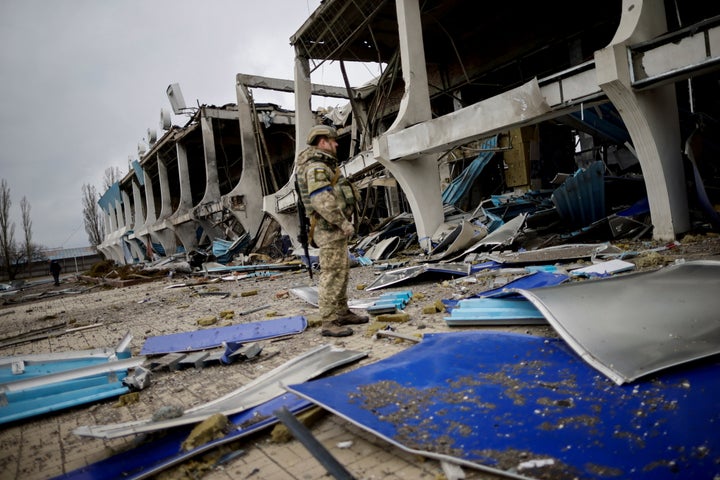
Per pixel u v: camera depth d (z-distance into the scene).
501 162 16.69
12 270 54.78
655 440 1.63
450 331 3.70
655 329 2.48
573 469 1.52
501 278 5.93
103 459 2.24
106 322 7.89
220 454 2.06
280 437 2.13
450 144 9.74
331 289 4.29
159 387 3.40
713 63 5.92
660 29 7.33
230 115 26.09
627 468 1.49
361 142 16.69
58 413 3.10
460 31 17.08
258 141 21.36
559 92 7.75
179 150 29.28
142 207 46.22
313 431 2.21
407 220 14.97
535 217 9.77
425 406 2.15
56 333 7.30
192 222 29.91
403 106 11.17
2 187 53.38
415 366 2.75
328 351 3.38
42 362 4.15
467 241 9.12
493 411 2.03
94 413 3.03
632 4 7.03
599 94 7.18
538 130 16.08
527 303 3.61
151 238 37.47
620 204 9.87
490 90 19.33
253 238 22.83
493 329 3.56
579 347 2.48
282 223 19.09
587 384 2.20
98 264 29.45
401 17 11.34
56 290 24.62
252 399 2.62
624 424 1.78
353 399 2.25
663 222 7.38
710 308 2.57
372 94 21.17
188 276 19.38
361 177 16.34
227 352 3.77
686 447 1.56
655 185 7.36
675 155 7.48
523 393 2.19
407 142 10.51
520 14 15.72
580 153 14.51
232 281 13.55
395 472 1.75
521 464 1.58
